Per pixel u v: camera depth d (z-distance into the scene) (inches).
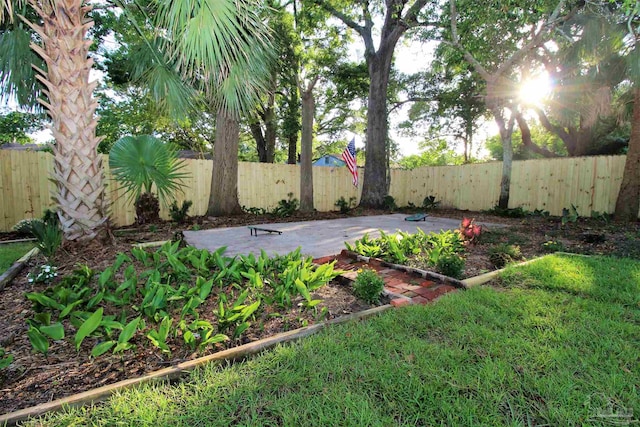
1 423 51.8
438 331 85.2
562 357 72.2
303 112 354.6
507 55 276.8
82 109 139.3
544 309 98.3
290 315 95.7
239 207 332.5
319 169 420.8
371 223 293.7
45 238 133.6
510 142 346.6
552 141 665.6
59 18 127.3
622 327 85.9
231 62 130.3
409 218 309.7
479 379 65.0
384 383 63.9
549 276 130.6
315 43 383.9
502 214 339.6
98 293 90.8
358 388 62.6
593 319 91.2
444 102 502.9
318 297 110.9
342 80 477.1
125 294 94.0
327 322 89.2
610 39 224.7
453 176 427.8
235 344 78.8
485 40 262.4
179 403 58.0
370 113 422.0
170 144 192.5
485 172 392.8
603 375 65.9
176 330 81.1
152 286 92.5
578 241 201.8
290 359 71.3
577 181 311.6
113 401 58.1
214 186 319.0
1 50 141.7
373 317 93.7
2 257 152.3
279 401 58.8
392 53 409.4
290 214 347.9
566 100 284.2
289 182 394.0
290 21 337.1
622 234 212.8
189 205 294.0
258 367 68.4
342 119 681.0
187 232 236.4
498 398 59.7
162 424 53.2
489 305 102.3
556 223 271.4
